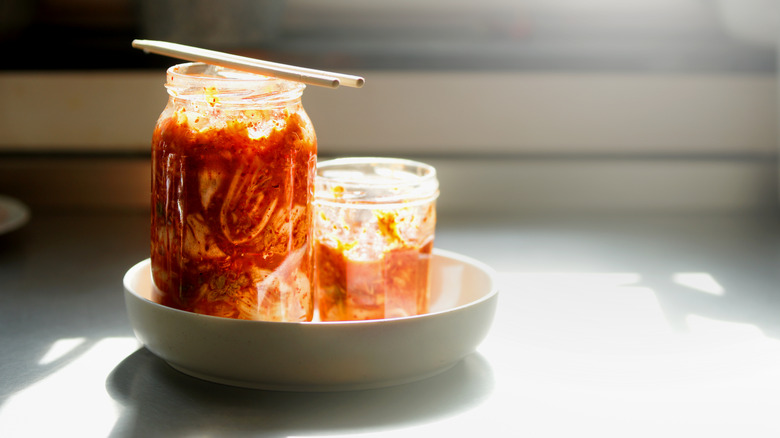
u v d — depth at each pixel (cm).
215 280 98
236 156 96
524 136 158
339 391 98
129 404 96
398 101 156
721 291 121
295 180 98
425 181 105
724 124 157
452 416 94
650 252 135
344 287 104
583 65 155
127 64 153
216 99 97
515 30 167
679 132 158
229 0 152
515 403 97
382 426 93
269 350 95
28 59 152
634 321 113
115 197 153
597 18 171
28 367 103
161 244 99
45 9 167
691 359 105
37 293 120
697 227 146
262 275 98
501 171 155
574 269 128
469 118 157
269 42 160
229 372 97
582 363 104
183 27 152
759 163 155
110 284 123
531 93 156
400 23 172
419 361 97
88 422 94
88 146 155
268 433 92
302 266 100
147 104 154
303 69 96
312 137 100
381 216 104
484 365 103
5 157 153
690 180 156
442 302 112
